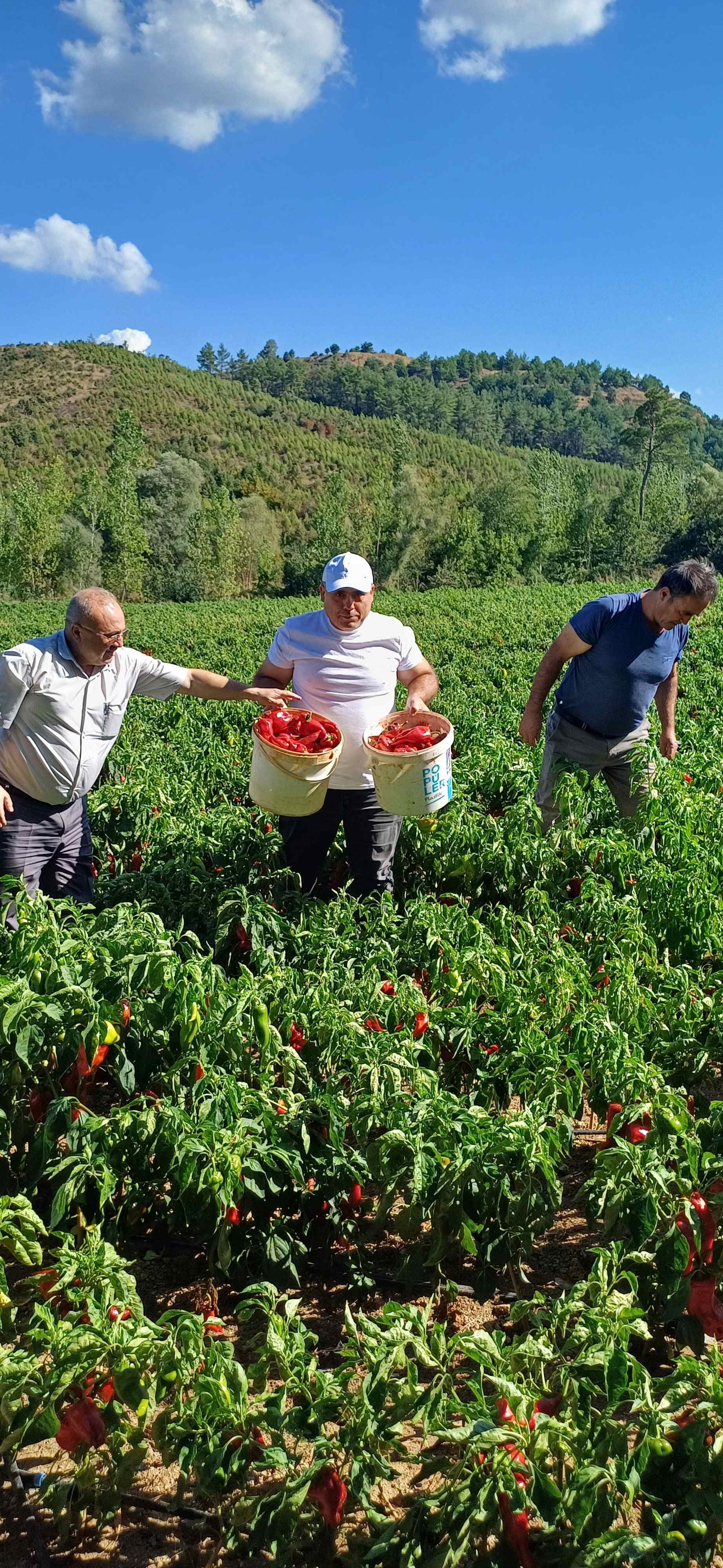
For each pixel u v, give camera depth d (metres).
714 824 6.98
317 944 5.16
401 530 79.00
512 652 25.66
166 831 7.66
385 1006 4.46
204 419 161.38
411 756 5.69
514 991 4.55
